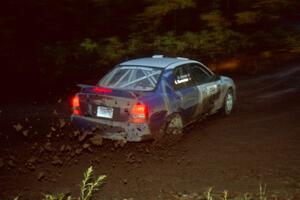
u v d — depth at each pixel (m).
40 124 8.70
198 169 6.36
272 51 17.84
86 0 17.03
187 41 17.09
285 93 12.16
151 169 6.37
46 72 13.22
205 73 8.74
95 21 17.67
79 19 17.09
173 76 7.66
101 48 15.38
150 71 7.58
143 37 17.33
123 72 7.72
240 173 6.18
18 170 6.23
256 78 14.68
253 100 11.30
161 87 7.29
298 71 15.89
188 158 6.86
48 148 7.20
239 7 18.06
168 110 7.21
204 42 17.09
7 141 7.58
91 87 7.07
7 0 14.88
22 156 6.83
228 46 17.23
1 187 5.59
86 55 14.59
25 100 10.97
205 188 5.61
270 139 7.88
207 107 8.62
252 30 18.77
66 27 16.78
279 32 19.12
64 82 13.06
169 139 7.39
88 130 7.04
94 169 6.34
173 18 19.33
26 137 7.81
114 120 6.83
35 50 14.34
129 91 6.80
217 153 7.10
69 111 9.88
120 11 18.70
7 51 13.51
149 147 7.32
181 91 7.66
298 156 6.92
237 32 17.88
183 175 6.12
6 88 12.11
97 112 6.98
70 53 14.54
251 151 7.20
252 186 5.65
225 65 16.34
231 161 6.71
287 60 18.33
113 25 18.34
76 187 5.65
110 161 6.69
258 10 17.36
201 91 8.27
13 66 13.03
